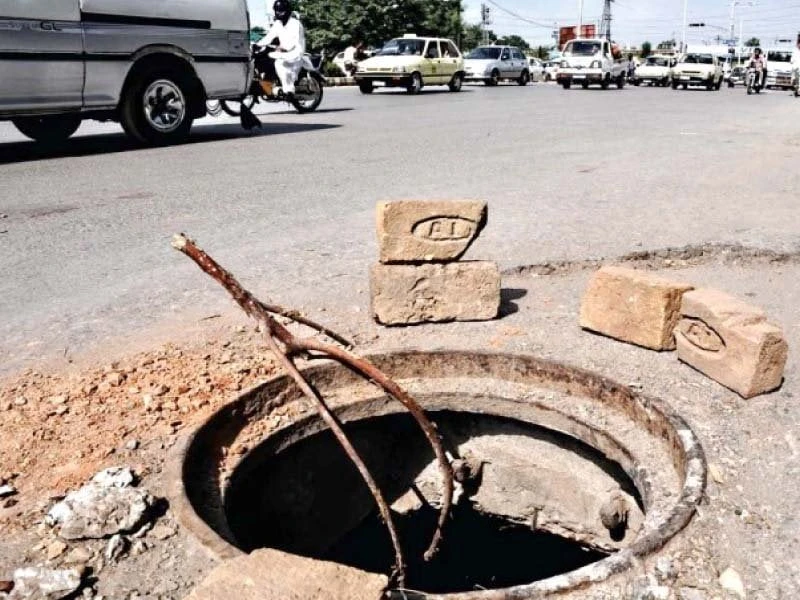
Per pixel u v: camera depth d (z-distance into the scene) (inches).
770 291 179.8
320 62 637.3
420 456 153.0
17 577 86.0
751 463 108.3
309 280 186.5
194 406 126.3
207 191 291.7
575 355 143.6
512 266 193.3
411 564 165.9
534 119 574.2
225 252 211.0
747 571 88.4
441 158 368.2
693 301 135.9
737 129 511.5
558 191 285.4
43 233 232.7
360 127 510.0
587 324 153.9
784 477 105.3
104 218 250.2
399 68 867.4
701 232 222.4
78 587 85.9
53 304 172.9
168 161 362.6
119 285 185.5
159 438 117.0
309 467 136.4
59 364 142.3
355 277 188.4
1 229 237.3
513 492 146.9
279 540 133.8
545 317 162.9
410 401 95.3
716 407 123.6
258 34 838.5
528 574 161.8
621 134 475.5
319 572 79.3
